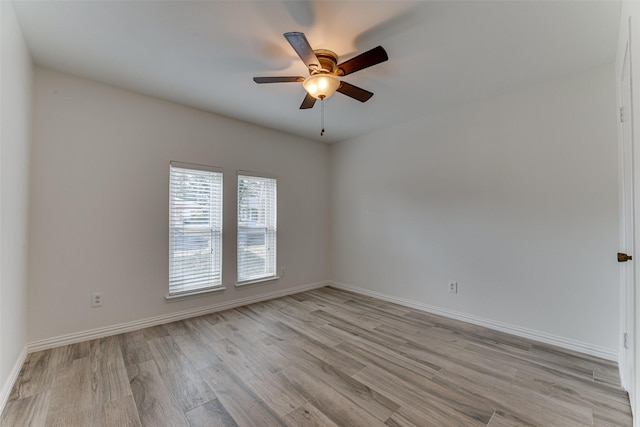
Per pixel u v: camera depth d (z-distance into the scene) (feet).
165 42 6.82
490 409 5.51
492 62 7.59
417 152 11.74
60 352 7.66
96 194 8.66
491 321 9.53
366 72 8.13
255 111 11.02
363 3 5.58
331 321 10.13
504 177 9.34
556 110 8.39
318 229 15.14
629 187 5.76
